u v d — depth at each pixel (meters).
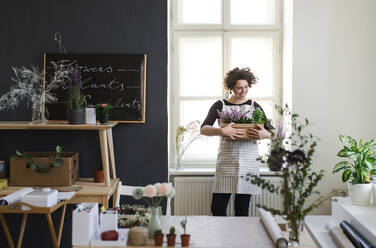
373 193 3.44
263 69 4.30
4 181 3.22
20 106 3.77
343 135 4.01
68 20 3.77
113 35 3.79
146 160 3.85
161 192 2.34
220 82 4.30
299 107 3.99
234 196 4.05
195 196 4.05
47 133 3.81
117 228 2.40
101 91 3.76
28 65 3.77
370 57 3.98
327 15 3.96
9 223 3.81
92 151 3.83
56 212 3.81
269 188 2.14
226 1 4.25
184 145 4.29
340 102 4.00
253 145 3.54
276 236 2.20
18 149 3.81
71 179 3.34
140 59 3.77
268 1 4.30
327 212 4.02
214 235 2.36
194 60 4.29
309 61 3.97
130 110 3.77
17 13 3.75
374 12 3.96
